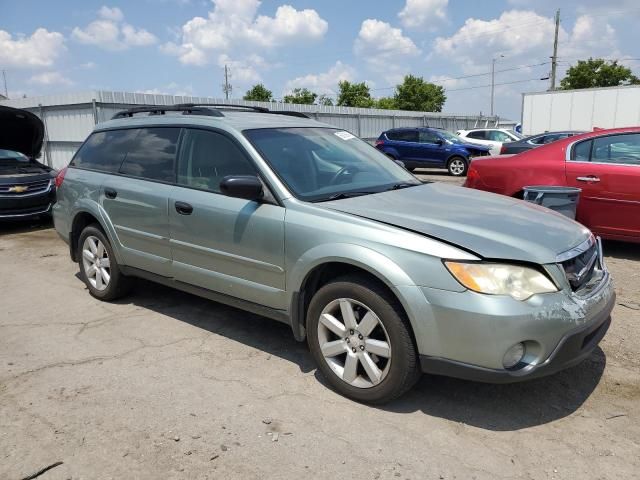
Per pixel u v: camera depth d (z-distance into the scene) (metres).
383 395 3.12
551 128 23.09
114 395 3.39
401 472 2.63
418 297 2.88
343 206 3.42
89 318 4.75
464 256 2.84
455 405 3.23
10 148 10.37
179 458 2.76
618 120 21.33
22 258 7.16
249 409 3.21
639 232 6.05
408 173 4.61
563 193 5.34
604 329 3.19
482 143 21.55
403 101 58.16
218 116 4.22
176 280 4.33
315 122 4.68
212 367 3.77
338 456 2.76
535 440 2.88
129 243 4.67
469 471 2.64
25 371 3.74
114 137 5.05
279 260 3.50
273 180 3.62
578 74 50.25
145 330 4.46
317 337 3.40
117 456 2.78
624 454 2.76
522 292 2.79
